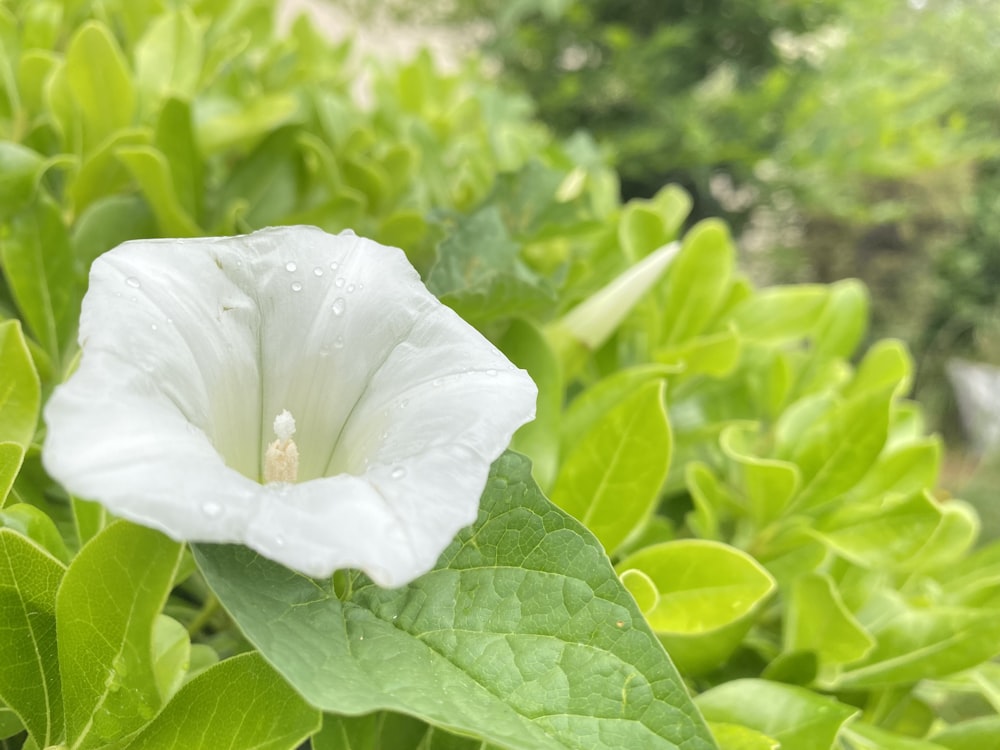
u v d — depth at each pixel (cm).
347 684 11
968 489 91
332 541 10
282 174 25
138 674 12
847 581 22
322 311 14
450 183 32
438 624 12
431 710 11
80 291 20
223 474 10
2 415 16
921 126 84
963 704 49
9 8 27
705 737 11
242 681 12
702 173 93
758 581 17
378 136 33
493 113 38
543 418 19
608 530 18
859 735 18
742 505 23
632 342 27
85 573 11
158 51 24
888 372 28
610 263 27
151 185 20
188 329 12
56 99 22
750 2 86
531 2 74
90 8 28
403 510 10
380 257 14
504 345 20
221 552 12
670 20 91
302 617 12
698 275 25
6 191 18
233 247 13
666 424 17
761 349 27
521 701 11
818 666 19
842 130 83
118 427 10
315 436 14
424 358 13
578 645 12
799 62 91
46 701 13
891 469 23
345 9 66
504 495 13
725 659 19
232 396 13
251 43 33
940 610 21
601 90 89
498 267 20
